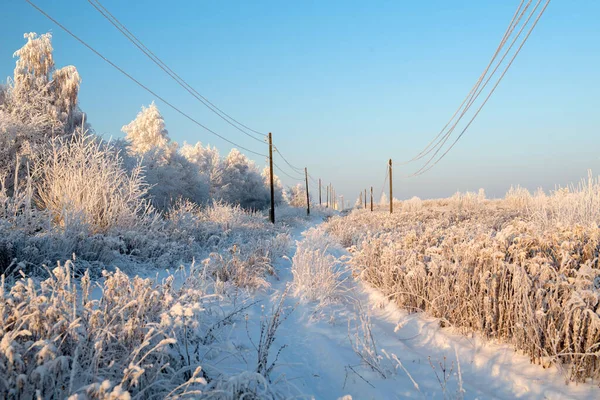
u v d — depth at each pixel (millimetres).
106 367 2551
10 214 7074
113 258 7043
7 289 4480
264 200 50688
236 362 3611
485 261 4801
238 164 48281
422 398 3268
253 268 7598
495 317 4434
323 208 63875
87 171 9406
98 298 4676
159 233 9344
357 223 19188
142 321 3018
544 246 5121
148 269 7227
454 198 36969
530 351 3820
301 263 7531
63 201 8141
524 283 4016
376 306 6133
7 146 12422
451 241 6090
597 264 4664
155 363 2705
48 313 2662
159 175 23172
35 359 2322
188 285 5348
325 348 4250
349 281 7977
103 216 8594
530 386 3404
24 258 5582
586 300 3596
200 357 3498
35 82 16500
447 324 4938
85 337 2770
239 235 12203
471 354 4121
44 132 14828
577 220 9359
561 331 3693
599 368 3418
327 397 3287
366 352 4102
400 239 7762
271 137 25828
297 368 3787
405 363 4020
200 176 31562
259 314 5469
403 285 5953
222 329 4445
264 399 2811
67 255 6285
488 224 14148
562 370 3580
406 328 5117
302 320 5441
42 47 17000
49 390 2295
